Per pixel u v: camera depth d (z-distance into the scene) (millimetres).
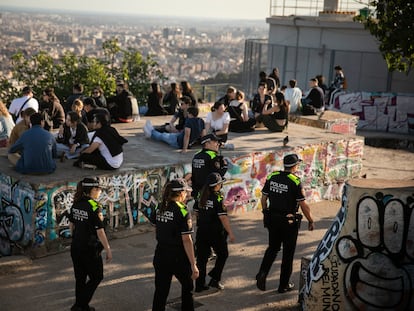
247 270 8086
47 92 12539
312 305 6125
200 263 7258
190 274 6219
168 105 14992
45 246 8234
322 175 11969
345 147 12344
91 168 8938
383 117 19641
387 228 5902
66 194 8344
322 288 6078
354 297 6004
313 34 22953
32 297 7023
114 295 7137
